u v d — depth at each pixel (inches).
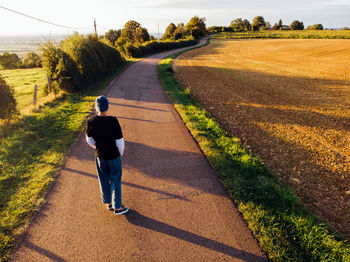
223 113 384.5
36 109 339.0
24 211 129.8
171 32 4018.2
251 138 282.8
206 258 104.4
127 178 166.9
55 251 106.3
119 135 112.0
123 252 106.9
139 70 847.7
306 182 194.4
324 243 113.4
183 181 164.4
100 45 735.7
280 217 131.6
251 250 109.4
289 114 389.7
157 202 141.7
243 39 3348.9
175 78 692.7
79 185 157.6
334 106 446.0
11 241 110.5
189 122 290.2
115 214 129.9
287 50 1801.2
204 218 129.2
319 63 1162.0
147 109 350.3
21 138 231.8
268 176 184.1
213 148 217.6
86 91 469.4
